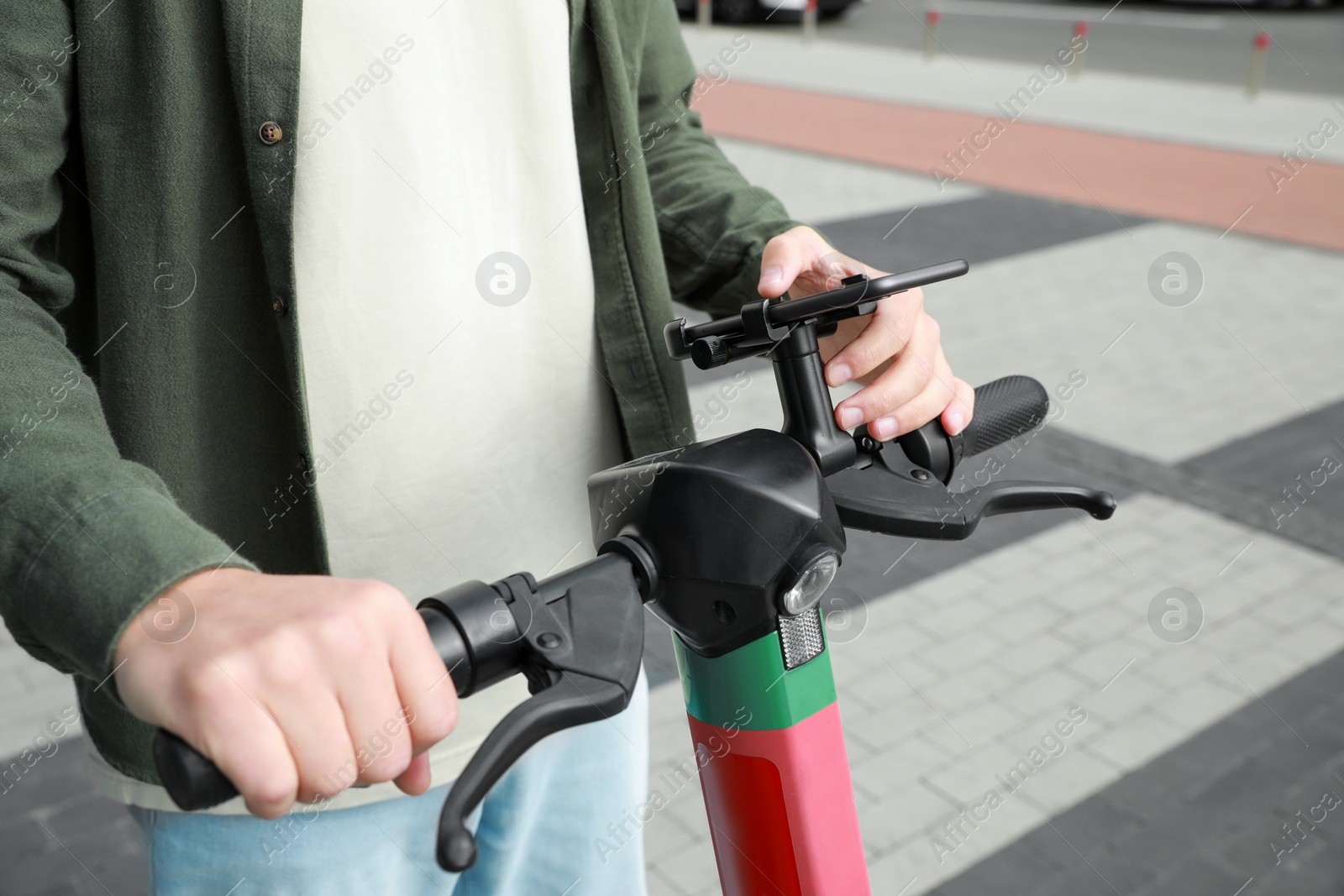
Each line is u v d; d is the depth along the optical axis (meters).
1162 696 3.16
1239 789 2.82
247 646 0.56
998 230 7.78
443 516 1.20
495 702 1.27
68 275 0.89
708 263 1.33
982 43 16.25
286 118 1.00
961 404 1.01
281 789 0.55
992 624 3.51
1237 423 4.88
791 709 0.88
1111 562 3.85
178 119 0.97
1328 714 3.09
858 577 3.80
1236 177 9.16
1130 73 13.88
